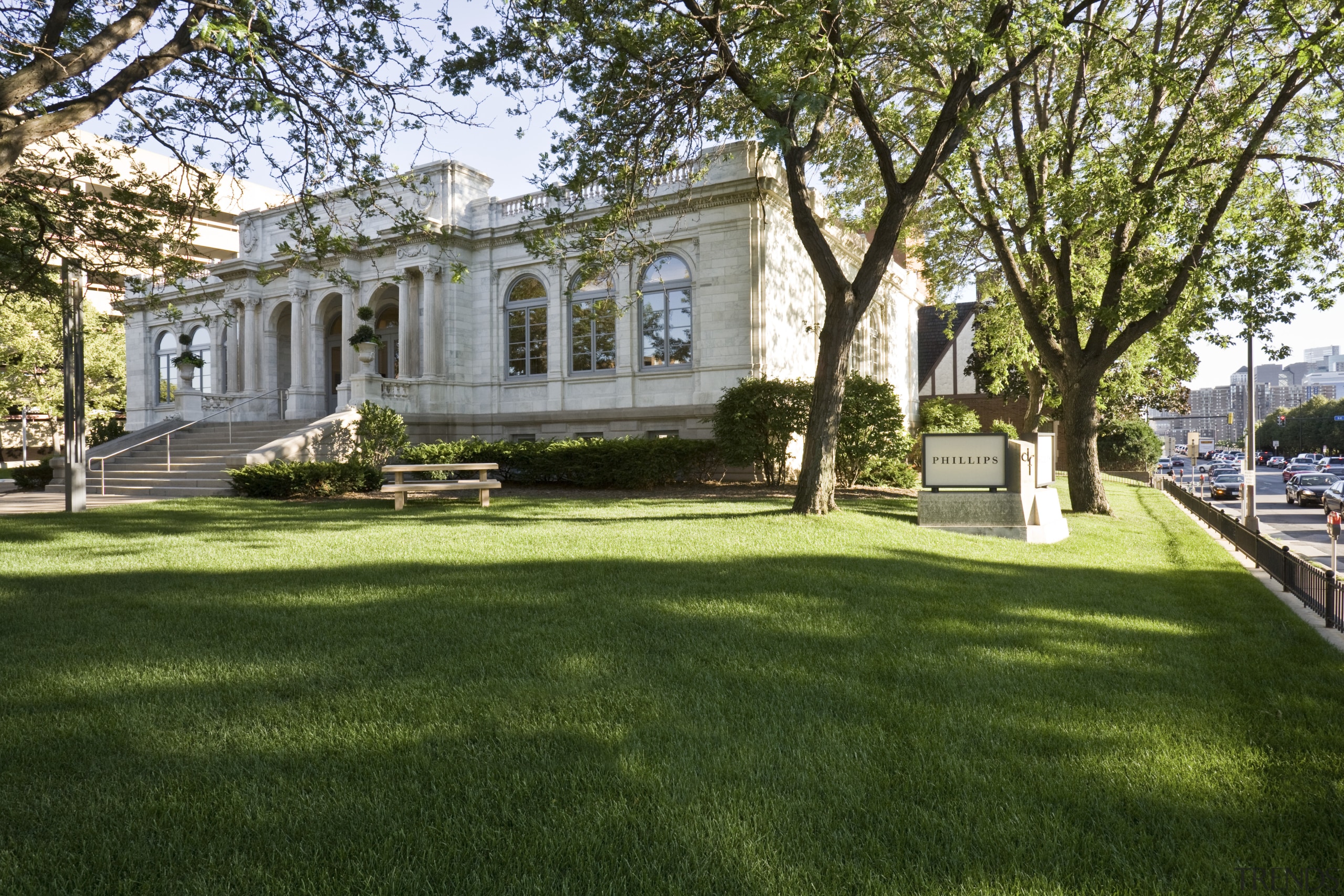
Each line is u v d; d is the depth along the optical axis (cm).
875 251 1421
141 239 1309
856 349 3038
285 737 403
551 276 2547
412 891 274
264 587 766
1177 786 367
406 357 2619
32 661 527
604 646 571
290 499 1745
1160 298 1606
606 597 727
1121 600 830
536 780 357
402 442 2098
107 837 305
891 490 2084
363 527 1230
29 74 793
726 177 2272
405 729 413
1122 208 1523
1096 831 324
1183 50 1501
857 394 1953
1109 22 1501
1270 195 1792
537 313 2608
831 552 1015
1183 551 1309
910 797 349
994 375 2948
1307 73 1382
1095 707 475
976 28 1142
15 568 875
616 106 1388
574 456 1994
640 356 2444
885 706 461
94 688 475
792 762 380
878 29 1300
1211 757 401
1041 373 2850
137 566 880
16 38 1033
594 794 343
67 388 1500
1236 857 307
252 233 3008
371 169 1259
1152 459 4756
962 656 574
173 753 384
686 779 360
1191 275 1641
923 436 1409
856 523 1299
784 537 1124
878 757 390
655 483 2038
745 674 515
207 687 478
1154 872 294
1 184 1156
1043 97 1898
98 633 600
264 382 2959
